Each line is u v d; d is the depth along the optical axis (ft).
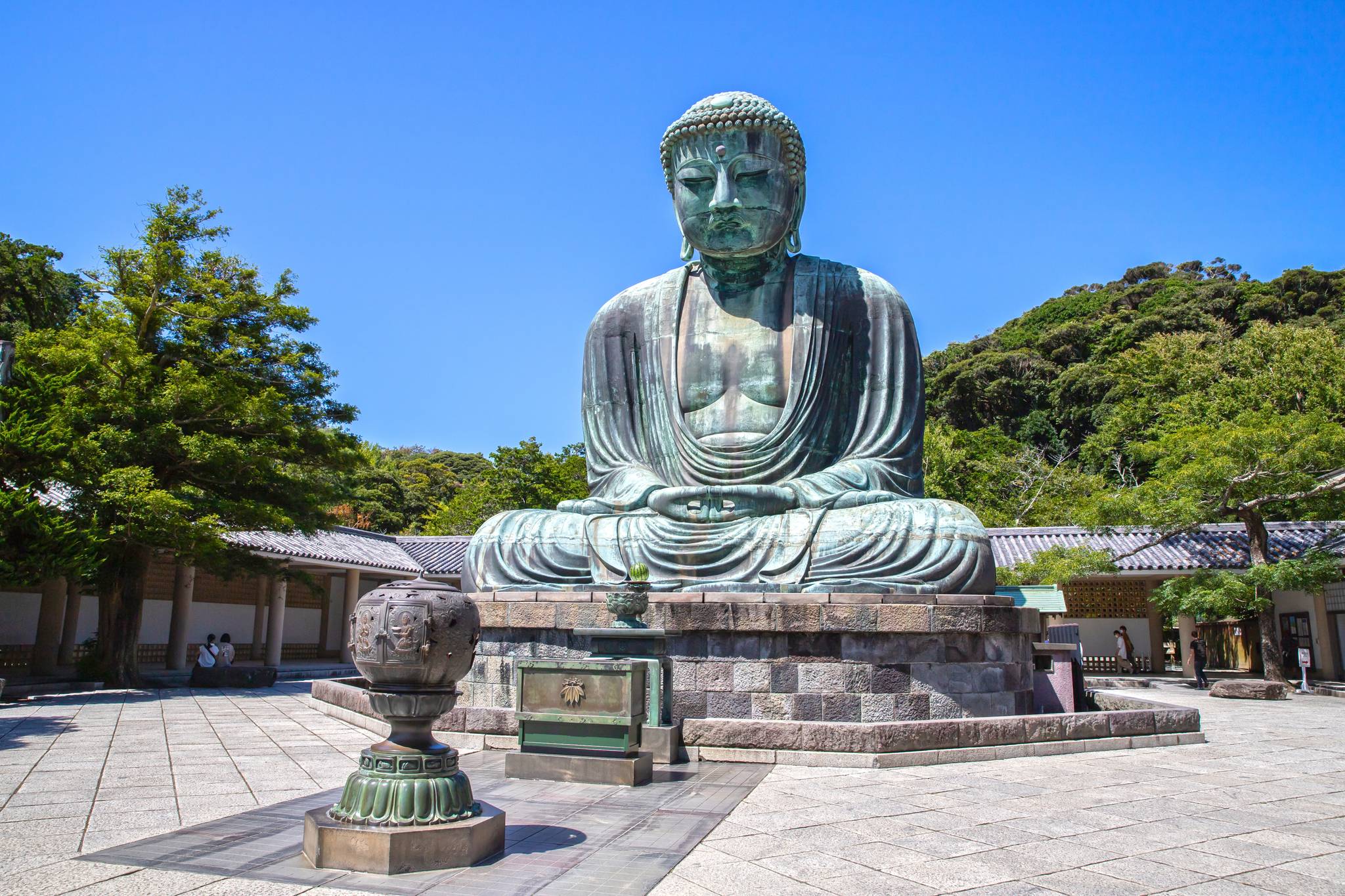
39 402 53.62
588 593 34.96
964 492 139.03
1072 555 77.97
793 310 44.16
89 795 24.35
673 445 43.80
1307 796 25.49
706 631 33.42
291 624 106.42
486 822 18.25
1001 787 26.20
